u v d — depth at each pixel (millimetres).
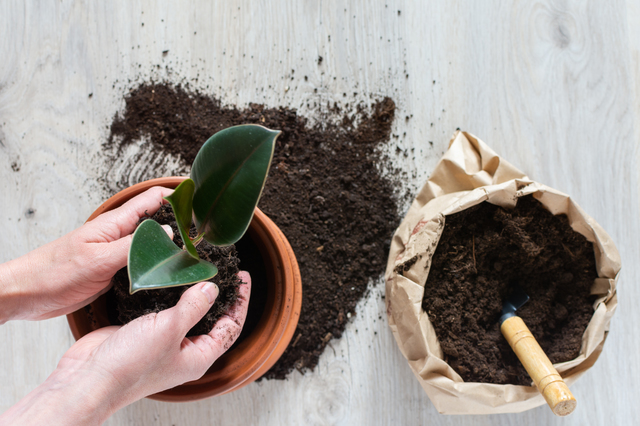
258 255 779
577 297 805
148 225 584
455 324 789
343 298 861
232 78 880
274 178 860
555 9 890
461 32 887
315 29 884
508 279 812
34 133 880
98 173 875
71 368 638
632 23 888
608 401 864
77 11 884
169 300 679
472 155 840
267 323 745
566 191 886
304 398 859
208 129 866
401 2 886
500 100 886
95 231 688
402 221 843
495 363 792
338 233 861
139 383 641
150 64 881
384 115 876
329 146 872
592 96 887
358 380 860
